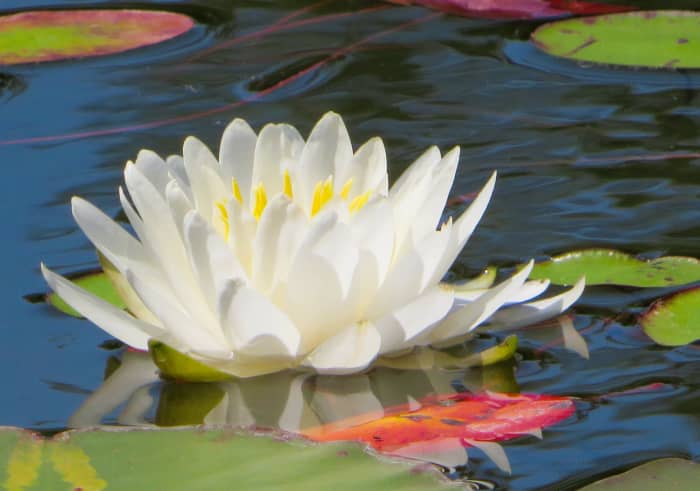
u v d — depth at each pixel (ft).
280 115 5.62
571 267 5.22
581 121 5.61
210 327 5.07
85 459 4.88
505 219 5.35
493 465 4.91
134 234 5.30
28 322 5.15
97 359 5.09
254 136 5.13
